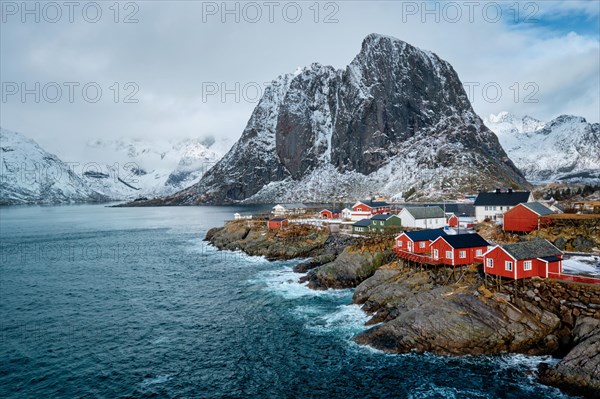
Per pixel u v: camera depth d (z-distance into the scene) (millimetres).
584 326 36906
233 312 55156
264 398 33812
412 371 36781
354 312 52656
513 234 66875
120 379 37625
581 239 58062
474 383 34406
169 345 44906
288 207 162625
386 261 66312
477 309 40875
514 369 35969
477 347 38750
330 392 34312
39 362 41344
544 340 38125
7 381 37594
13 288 71250
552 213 68438
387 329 42750
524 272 43250
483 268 48094
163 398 34281
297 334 46500
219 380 36938
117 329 50125
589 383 31797
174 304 59875
